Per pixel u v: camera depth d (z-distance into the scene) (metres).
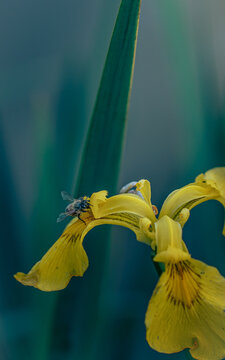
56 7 0.62
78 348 0.49
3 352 0.51
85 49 0.59
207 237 0.53
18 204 0.54
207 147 0.52
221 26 0.58
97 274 0.49
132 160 0.65
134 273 0.56
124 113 0.46
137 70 0.66
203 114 0.53
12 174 0.54
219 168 0.43
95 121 0.46
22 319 0.52
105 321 0.52
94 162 0.46
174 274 0.40
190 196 0.42
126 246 0.57
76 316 0.49
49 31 0.62
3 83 0.61
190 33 0.53
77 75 0.53
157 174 0.64
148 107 0.66
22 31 0.62
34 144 0.51
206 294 0.39
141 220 0.41
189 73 0.53
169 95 0.65
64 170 0.52
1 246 0.54
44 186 0.50
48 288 0.42
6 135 0.56
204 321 0.39
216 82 0.53
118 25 0.44
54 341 0.49
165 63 0.65
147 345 0.53
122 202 0.42
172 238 0.40
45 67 0.61
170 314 0.39
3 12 0.62
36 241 0.50
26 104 0.61
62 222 0.51
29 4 0.62
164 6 0.52
